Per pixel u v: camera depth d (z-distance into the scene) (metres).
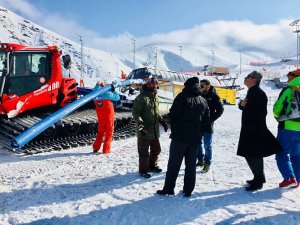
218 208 4.74
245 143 5.31
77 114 10.50
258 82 5.34
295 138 5.38
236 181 6.02
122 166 7.18
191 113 5.02
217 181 6.02
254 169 5.41
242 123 5.38
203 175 6.42
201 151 6.98
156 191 5.44
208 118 5.25
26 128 8.39
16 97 8.95
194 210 4.68
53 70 9.71
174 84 22.89
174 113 5.03
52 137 9.27
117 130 11.57
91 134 10.52
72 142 9.52
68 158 8.02
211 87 6.65
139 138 6.23
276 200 5.03
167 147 9.39
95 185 5.86
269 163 7.51
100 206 4.86
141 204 4.91
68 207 4.87
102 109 8.52
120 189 5.57
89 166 7.25
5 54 8.88
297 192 5.38
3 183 6.07
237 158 8.05
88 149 9.11
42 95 9.49
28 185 5.91
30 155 8.31
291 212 4.58
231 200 5.04
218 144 10.09
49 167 7.21
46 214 4.63
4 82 8.84
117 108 12.53
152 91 6.21
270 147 5.25
